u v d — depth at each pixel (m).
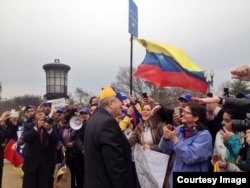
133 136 4.81
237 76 2.50
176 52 5.82
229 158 3.57
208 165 3.61
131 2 7.30
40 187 6.33
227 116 3.36
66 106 8.52
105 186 3.45
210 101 2.77
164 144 4.29
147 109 4.72
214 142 4.01
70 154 6.98
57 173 6.81
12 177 9.49
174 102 24.98
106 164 3.41
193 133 3.62
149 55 5.86
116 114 3.81
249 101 2.62
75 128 6.79
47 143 6.37
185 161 3.49
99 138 3.47
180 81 5.74
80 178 6.94
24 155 6.47
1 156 5.96
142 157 4.64
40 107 7.91
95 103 6.50
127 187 3.46
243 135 3.39
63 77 13.96
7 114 6.11
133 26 7.46
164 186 4.39
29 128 6.28
